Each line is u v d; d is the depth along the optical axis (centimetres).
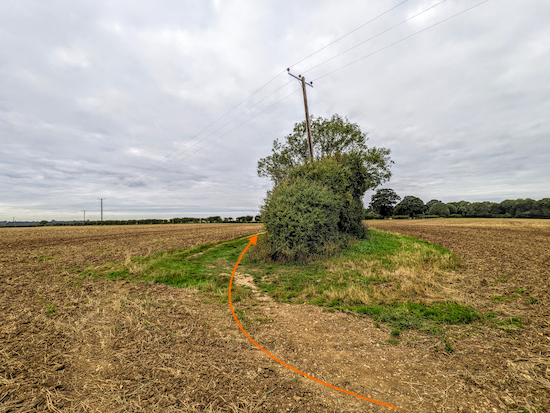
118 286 738
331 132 2128
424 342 385
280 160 2270
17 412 240
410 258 1002
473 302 541
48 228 4250
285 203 1132
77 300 599
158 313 515
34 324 459
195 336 410
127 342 388
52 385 284
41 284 759
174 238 2131
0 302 590
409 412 239
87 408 246
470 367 312
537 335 381
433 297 589
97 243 1850
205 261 1136
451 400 255
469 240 1608
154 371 309
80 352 359
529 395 255
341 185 1431
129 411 241
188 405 247
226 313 521
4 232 3147
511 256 1018
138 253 1339
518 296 557
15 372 309
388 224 3778
